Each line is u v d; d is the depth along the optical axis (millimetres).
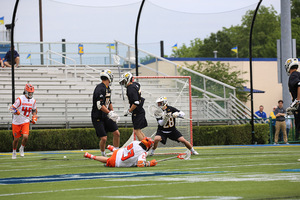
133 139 39000
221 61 83250
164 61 67438
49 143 53250
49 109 59094
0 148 51938
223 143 59156
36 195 16016
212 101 63688
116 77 70125
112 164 26328
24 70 69875
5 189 17703
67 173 23719
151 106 35031
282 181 18281
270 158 31734
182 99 41438
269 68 95125
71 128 56719
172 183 18281
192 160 31109
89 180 20078
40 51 74938
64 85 65812
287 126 61125
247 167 24969
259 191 15734
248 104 84062
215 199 14250
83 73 73125
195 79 64875
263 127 60844
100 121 32938
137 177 20766
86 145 54656
